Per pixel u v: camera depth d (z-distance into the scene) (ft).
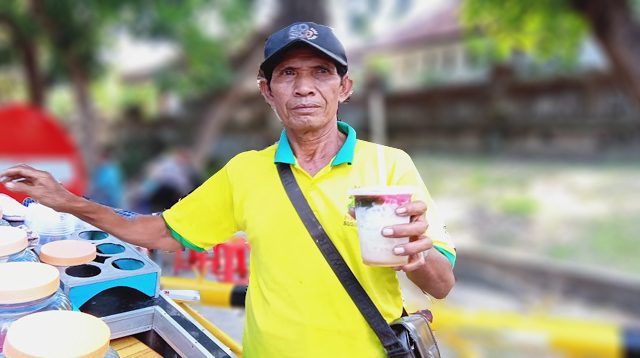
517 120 48.06
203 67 27.66
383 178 4.68
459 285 24.14
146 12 27.30
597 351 4.57
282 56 4.55
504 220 32.83
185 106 32.45
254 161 5.07
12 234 4.91
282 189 4.75
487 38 36.27
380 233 3.76
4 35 32.01
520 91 47.96
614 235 28.35
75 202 5.41
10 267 4.15
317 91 4.58
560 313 20.80
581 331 4.72
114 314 5.59
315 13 26.21
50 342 3.34
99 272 5.78
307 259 4.58
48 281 3.93
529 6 24.41
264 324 4.82
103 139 54.54
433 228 4.49
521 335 5.16
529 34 26.78
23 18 27.40
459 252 28.12
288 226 4.65
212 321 9.09
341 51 4.62
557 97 45.78
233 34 30.01
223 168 5.37
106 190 22.90
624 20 19.69
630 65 19.90
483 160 49.19
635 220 30.35
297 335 4.63
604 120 43.11
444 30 47.80
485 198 37.96
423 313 5.51
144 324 5.83
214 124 29.94
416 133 54.70
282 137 4.96
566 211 33.24
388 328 4.50
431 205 4.65
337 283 4.53
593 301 22.56
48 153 13.42
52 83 36.47
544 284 24.23
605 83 42.52
